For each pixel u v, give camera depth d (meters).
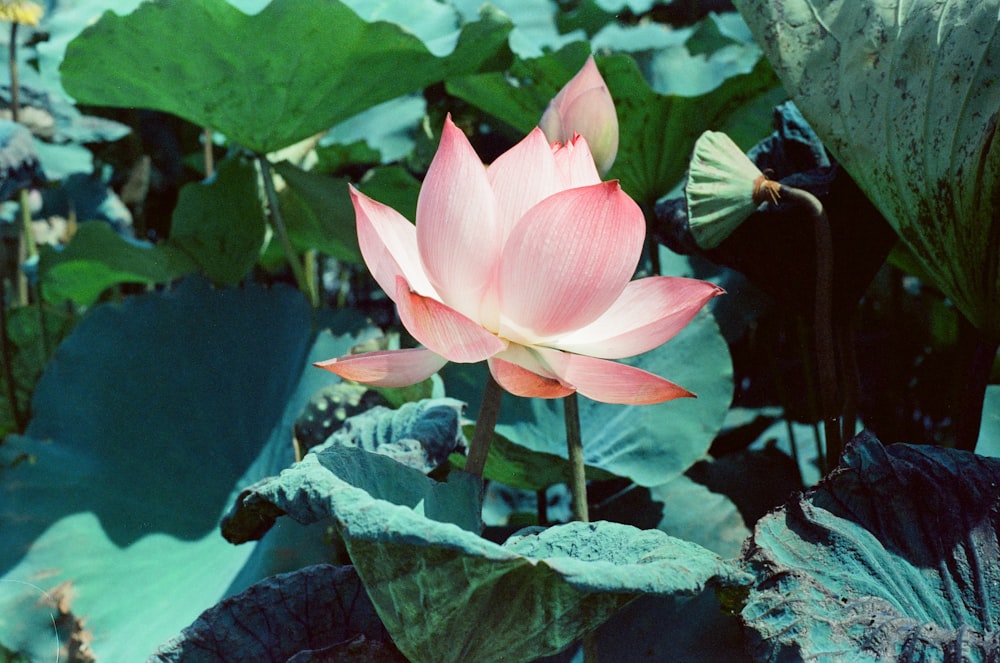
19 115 1.81
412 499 0.83
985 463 0.93
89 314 1.36
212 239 1.54
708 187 1.00
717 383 1.22
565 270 0.77
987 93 0.95
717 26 1.54
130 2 1.38
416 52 1.25
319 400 1.23
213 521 1.26
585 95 0.95
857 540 0.90
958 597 0.88
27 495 1.26
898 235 1.08
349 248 1.51
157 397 1.32
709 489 1.28
